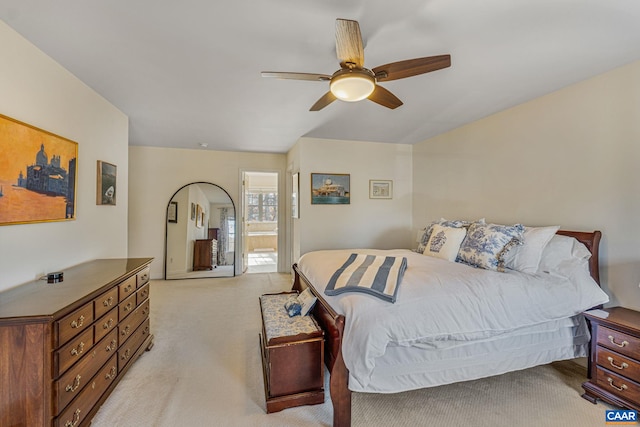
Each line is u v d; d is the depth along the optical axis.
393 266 2.18
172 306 3.65
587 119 2.33
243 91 2.56
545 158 2.66
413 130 3.87
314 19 1.58
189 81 2.36
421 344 1.71
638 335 1.67
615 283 2.15
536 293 1.95
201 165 5.29
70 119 2.22
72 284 1.76
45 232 1.96
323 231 4.35
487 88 2.51
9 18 1.57
